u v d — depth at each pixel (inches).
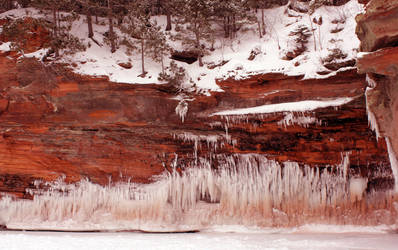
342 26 589.3
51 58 557.9
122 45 637.9
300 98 498.0
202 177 508.1
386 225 437.7
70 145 524.7
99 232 481.1
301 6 669.9
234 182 497.4
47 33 576.7
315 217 463.5
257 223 472.7
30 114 531.5
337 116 469.4
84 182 515.2
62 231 488.1
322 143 478.9
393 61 291.3
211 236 428.1
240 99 530.3
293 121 485.7
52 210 504.7
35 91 533.6
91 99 535.8
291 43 561.9
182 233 468.4
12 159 518.9
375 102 340.2
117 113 531.8
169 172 514.0
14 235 426.9
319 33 586.2
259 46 594.9
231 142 515.5
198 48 605.9
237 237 415.2
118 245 355.3
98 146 524.4
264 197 483.2
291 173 485.1
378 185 455.8
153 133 528.4
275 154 495.8
